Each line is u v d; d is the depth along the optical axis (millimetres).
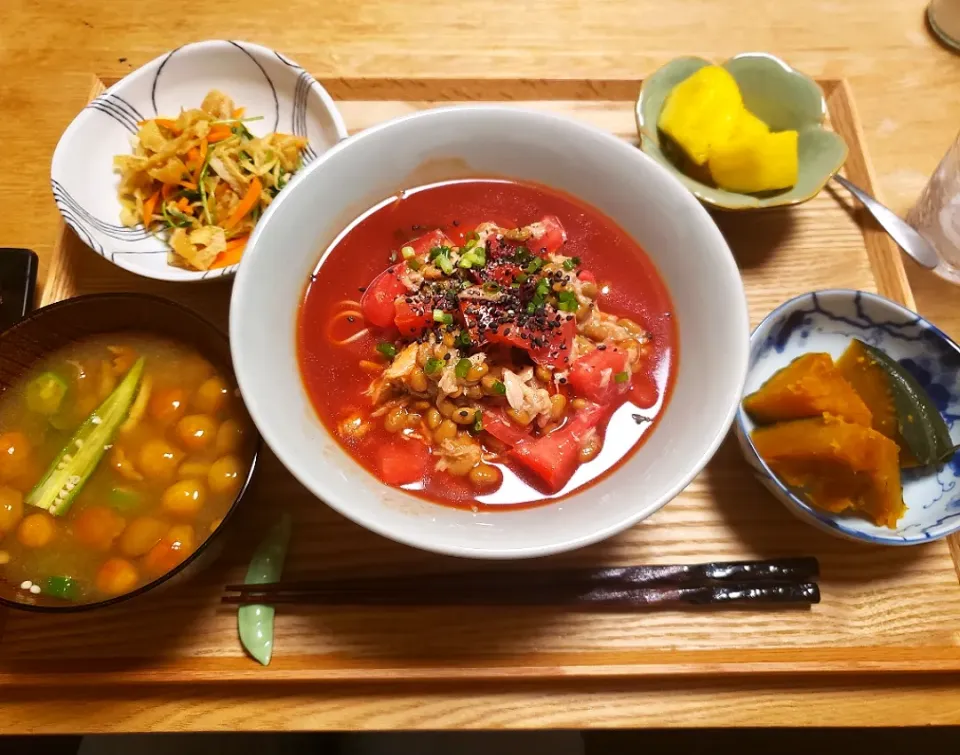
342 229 315
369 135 299
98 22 426
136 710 283
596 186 311
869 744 396
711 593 294
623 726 283
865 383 324
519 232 310
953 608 301
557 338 289
